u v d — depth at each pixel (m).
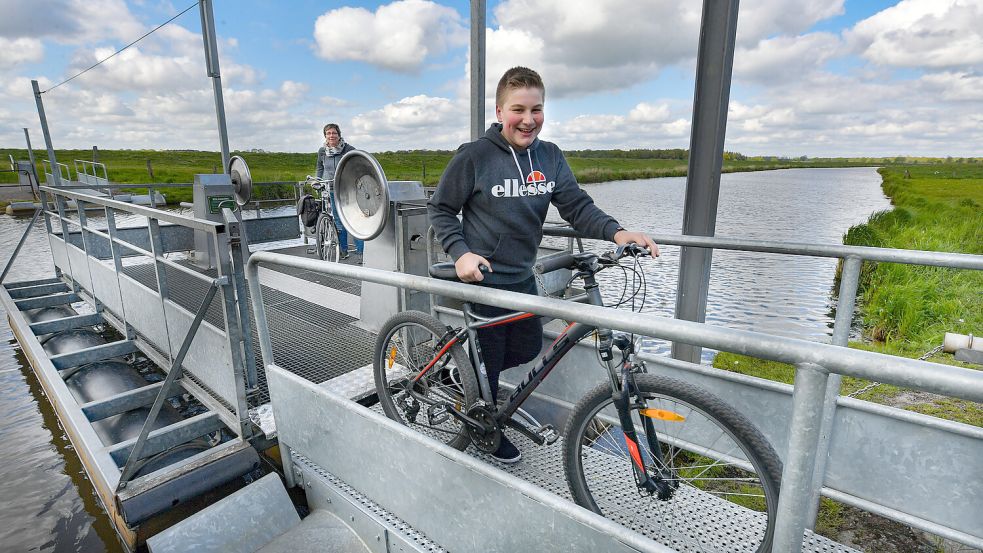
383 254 3.38
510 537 1.23
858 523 2.20
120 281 3.57
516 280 1.79
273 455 2.49
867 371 0.70
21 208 14.85
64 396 2.99
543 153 1.77
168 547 1.78
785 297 6.82
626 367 1.41
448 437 2.18
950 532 1.47
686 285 2.91
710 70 2.58
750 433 1.24
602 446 2.02
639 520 1.66
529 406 2.35
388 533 1.67
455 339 1.94
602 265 1.48
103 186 5.94
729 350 0.83
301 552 1.78
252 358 2.57
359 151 2.92
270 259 1.79
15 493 2.79
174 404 3.30
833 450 1.67
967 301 6.79
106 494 2.17
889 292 6.52
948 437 1.44
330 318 3.89
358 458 1.67
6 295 5.01
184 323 2.71
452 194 1.67
